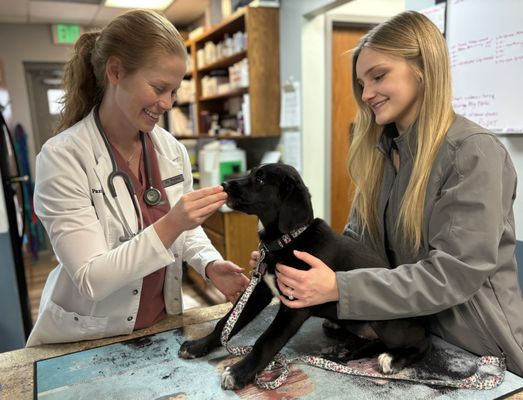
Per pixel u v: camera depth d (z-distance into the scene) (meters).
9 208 2.29
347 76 3.20
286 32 3.07
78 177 0.97
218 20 4.05
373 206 1.21
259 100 3.18
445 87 0.96
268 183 1.03
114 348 1.00
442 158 0.95
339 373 0.88
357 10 3.08
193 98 4.46
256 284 1.02
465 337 0.97
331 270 0.91
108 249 1.05
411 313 0.89
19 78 4.97
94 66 1.03
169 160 1.21
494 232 0.85
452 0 1.72
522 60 1.49
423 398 0.80
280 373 0.88
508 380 0.86
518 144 1.57
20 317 2.38
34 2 4.06
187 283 3.95
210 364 0.92
